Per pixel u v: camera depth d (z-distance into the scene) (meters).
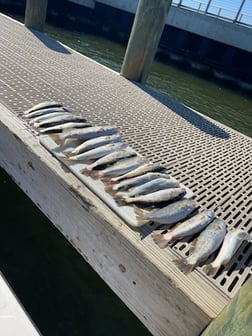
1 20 8.80
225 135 4.79
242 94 15.72
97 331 2.63
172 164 3.21
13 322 1.26
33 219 3.52
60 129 2.93
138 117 4.39
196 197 2.70
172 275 1.75
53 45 7.50
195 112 5.64
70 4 20.77
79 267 3.17
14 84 4.03
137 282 1.96
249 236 2.15
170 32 18.92
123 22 21.14
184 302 1.69
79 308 2.77
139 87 6.21
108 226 2.04
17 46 6.26
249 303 1.20
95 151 2.69
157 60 18.59
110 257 2.12
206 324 1.59
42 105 3.38
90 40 18.61
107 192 2.27
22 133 2.77
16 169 2.93
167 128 4.32
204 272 1.81
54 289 2.87
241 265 1.95
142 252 1.86
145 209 2.19
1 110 3.12
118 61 14.98
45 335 2.46
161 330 1.90
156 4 5.98
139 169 2.61
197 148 3.90
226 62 16.88
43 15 9.54
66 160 2.53
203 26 16.67
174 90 12.51
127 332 2.70
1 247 3.08
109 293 3.01
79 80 5.25
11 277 2.83
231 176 3.29
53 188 2.48
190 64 18.30
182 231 2.03
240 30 15.51
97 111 4.08
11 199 3.65
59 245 3.33
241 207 2.71
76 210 2.30
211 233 2.07
